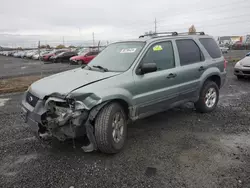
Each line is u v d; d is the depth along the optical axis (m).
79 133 3.20
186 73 4.65
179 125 4.67
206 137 4.06
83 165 3.21
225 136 4.09
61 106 3.25
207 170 3.02
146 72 3.82
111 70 3.93
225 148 3.63
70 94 3.09
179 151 3.56
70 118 3.08
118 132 3.54
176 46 4.62
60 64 25.69
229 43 63.78
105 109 3.35
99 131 3.27
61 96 3.15
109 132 3.30
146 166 3.15
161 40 4.40
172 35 4.76
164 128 4.53
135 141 3.95
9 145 3.87
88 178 2.90
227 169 3.03
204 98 5.24
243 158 3.31
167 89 4.27
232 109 5.71
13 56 51.50
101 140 3.29
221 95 7.23
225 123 4.74
